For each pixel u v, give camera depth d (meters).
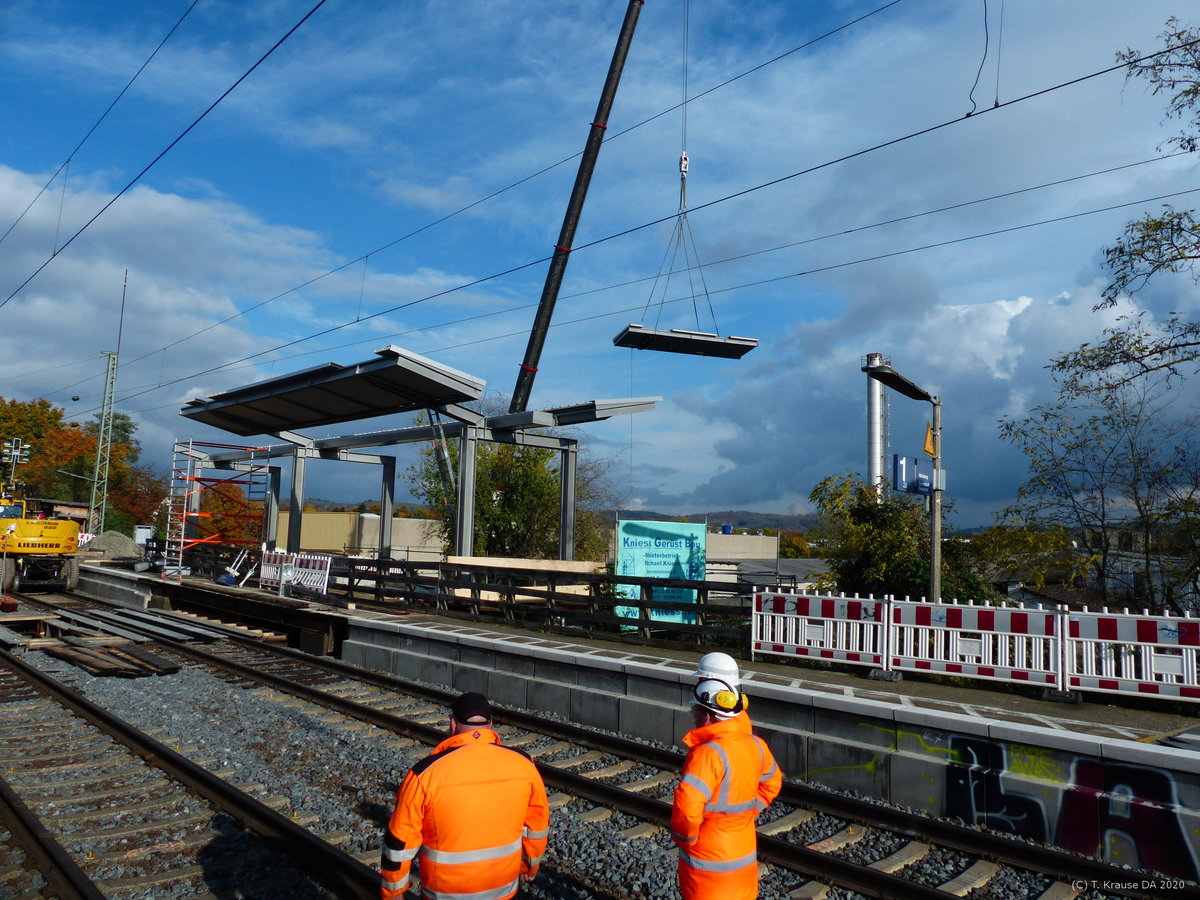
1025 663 8.86
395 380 16.81
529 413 17.19
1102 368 12.58
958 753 7.29
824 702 8.20
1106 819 6.33
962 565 14.23
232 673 13.02
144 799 7.20
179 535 22.62
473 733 3.58
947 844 6.36
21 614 17.33
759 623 11.11
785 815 7.02
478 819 3.40
